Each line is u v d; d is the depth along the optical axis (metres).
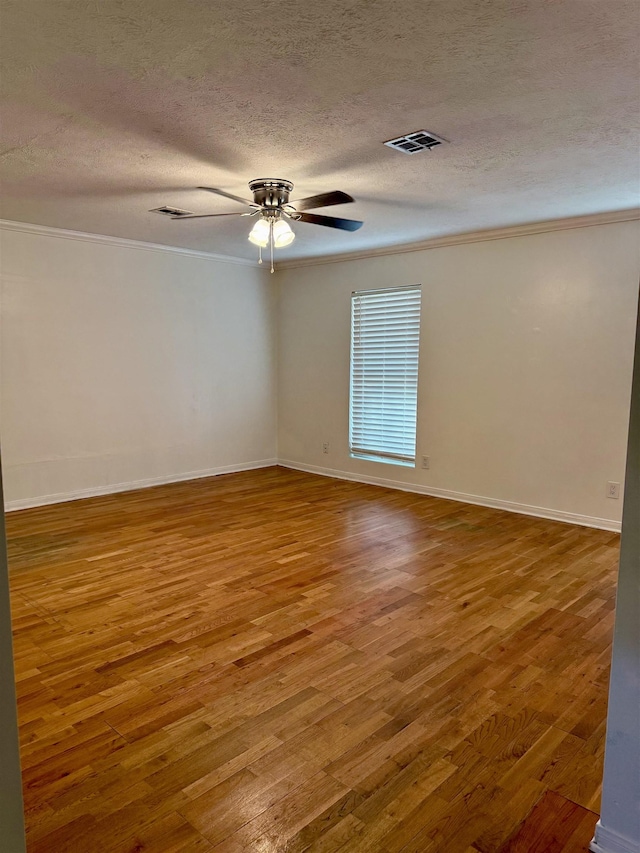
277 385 6.90
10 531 4.33
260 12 1.71
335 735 2.03
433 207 4.01
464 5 1.68
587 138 2.71
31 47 1.91
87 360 5.22
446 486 5.40
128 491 5.61
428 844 1.58
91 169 3.18
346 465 6.26
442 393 5.33
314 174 3.25
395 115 2.46
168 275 5.73
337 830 1.62
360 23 1.77
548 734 2.04
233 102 2.33
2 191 3.64
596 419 4.43
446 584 3.38
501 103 2.34
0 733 1.05
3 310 4.68
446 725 2.09
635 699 1.46
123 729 2.06
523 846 1.58
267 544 4.08
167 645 2.66
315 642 2.69
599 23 1.77
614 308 4.28
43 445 5.02
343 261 6.01
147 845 1.57
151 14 1.72
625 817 1.51
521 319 4.76
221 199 3.83
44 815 1.67
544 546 4.05
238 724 2.09
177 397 5.95
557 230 4.48
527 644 2.68
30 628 2.82
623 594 1.46
